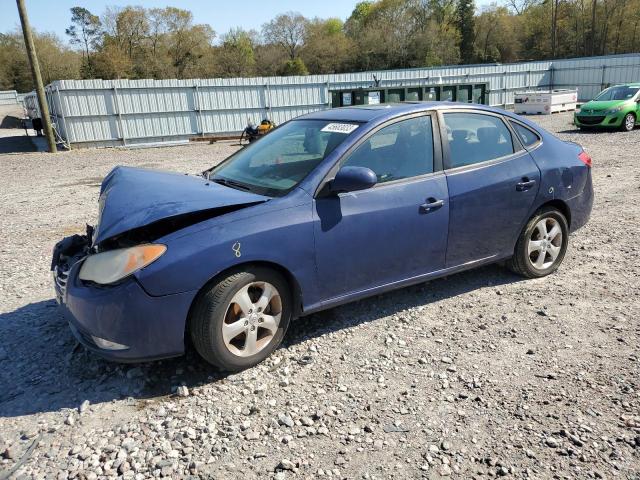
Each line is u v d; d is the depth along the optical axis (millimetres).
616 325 3924
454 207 4113
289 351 3701
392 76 29875
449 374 3375
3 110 56312
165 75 68938
